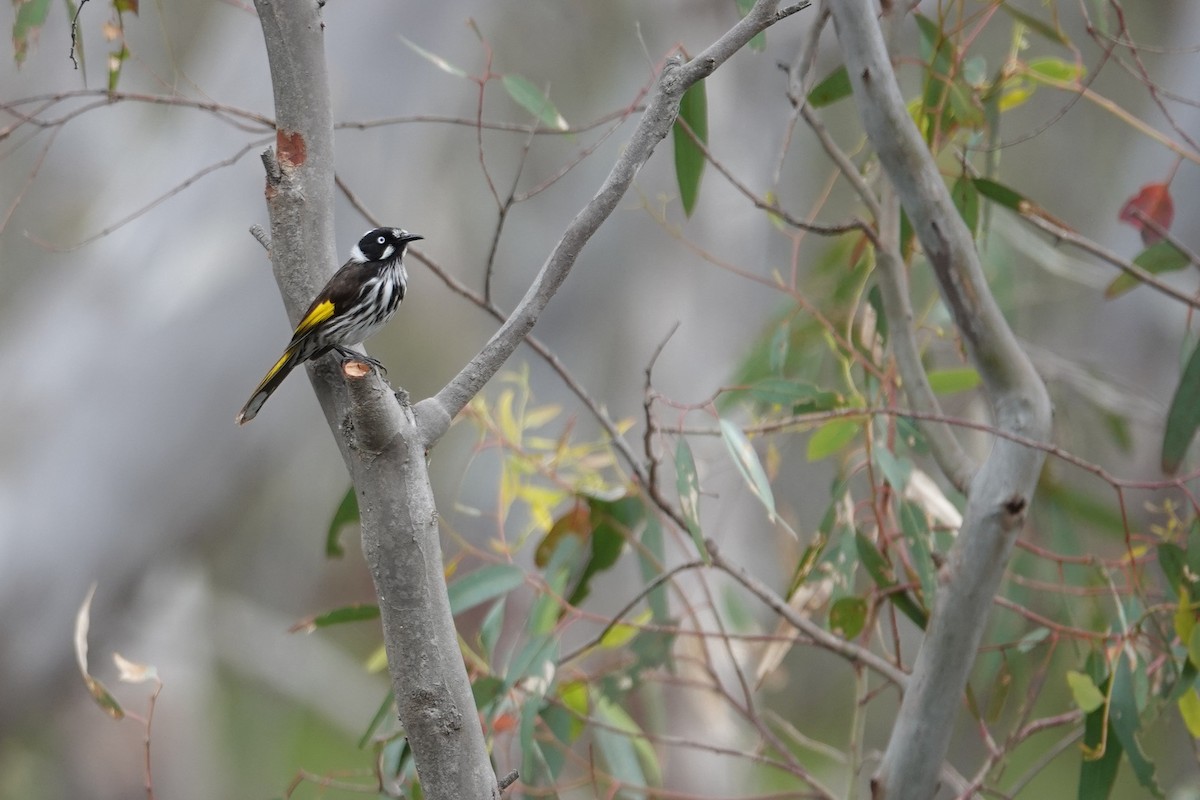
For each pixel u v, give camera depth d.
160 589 11.72
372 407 4.05
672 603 10.30
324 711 16.55
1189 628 6.36
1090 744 6.48
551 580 7.54
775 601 6.23
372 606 6.96
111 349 10.99
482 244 15.64
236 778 17.02
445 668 4.22
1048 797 15.18
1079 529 10.05
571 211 13.52
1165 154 11.91
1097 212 15.20
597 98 13.85
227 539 13.35
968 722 11.25
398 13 11.89
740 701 10.65
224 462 11.27
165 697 13.30
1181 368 7.47
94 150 15.96
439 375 17.33
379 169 11.95
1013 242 10.41
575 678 7.49
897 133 5.59
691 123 6.90
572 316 13.16
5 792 11.96
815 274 9.32
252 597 18.12
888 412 5.88
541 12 14.27
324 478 17.75
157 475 11.05
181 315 10.94
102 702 6.26
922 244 5.69
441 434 4.36
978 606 5.52
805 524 13.41
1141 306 11.91
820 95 7.36
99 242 11.54
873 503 7.07
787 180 14.98
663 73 4.48
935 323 8.86
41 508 10.88
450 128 13.27
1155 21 13.73
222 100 11.49
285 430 11.49
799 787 14.48
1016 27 7.92
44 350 11.19
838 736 15.47
